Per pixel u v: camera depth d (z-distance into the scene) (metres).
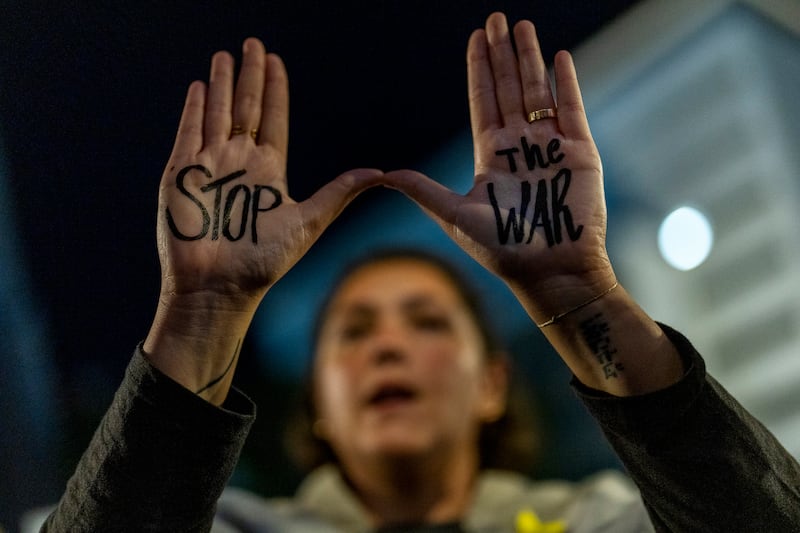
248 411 1.14
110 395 2.55
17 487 2.36
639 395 1.07
